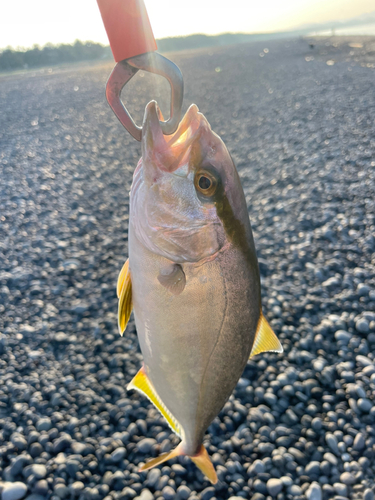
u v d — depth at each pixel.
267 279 0.83
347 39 9.14
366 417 0.51
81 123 2.80
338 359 0.61
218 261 0.27
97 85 5.17
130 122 0.23
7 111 3.53
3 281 0.87
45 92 4.90
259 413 0.52
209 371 0.29
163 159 0.24
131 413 0.54
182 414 0.31
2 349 0.66
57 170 1.75
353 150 1.59
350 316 0.69
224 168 0.26
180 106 0.23
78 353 0.66
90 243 1.06
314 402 0.54
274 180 1.40
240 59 7.38
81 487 0.44
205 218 0.26
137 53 0.20
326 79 3.47
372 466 0.46
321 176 1.35
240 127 2.25
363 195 1.16
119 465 0.47
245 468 0.47
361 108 2.29
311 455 0.47
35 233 1.12
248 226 0.28
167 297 0.26
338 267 0.84
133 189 0.27
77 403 0.56
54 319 0.75
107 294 0.83
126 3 0.19
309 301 0.74
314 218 1.06
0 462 0.47
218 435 0.51
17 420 0.53
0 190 1.49
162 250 0.26
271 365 0.61
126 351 0.66
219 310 0.28
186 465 0.47
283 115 2.40
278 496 0.43
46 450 0.48
